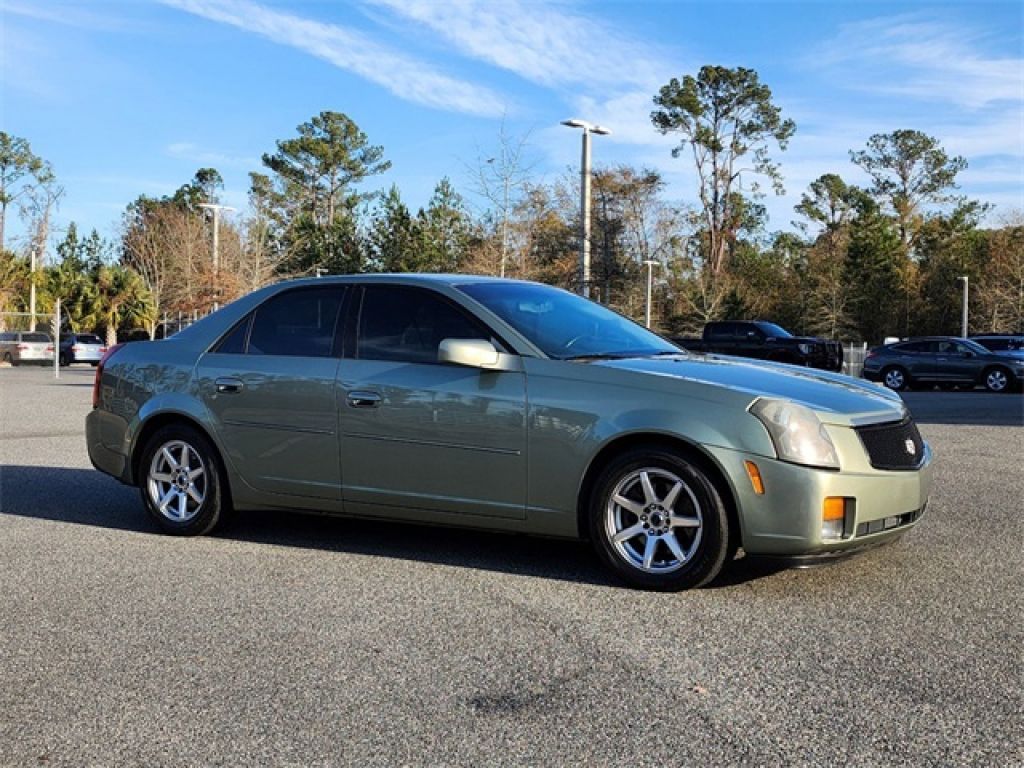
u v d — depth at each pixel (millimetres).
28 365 43062
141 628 4344
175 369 6309
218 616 4508
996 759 3000
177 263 43000
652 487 4852
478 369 5301
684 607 4586
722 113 76000
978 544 5875
